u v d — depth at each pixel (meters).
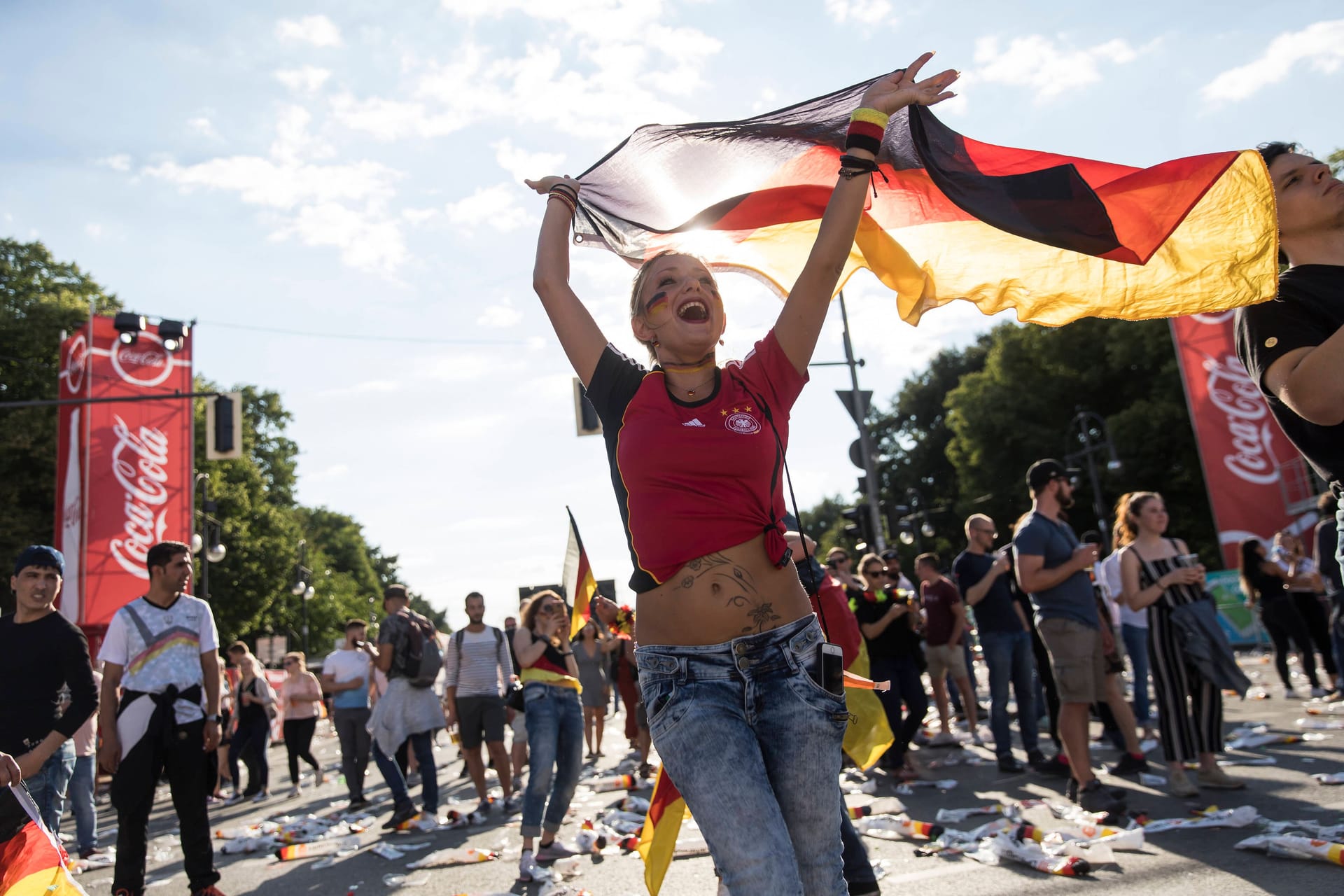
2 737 5.04
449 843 7.68
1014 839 5.48
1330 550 9.79
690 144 3.24
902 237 3.36
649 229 3.31
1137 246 2.91
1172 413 37.81
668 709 2.37
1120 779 7.32
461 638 9.21
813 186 3.36
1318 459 2.71
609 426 2.61
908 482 58.44
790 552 2.49
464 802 10.09
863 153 2.61
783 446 2.55
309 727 13.32
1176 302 2.97
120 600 23.06
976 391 46.06
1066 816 6.08
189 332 24.83
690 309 2.59
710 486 2.42
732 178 3.31
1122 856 5.10
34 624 5.18
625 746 14.62
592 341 2.68
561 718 6.57
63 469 23.69
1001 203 3.03
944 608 10.52
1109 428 37.78
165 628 5.73
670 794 2.82
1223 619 19.95
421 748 8.69
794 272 3.43
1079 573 6.38
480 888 5.97
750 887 2.13
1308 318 2.72
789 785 2.38
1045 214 2.98
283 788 13.97
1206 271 2.91
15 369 34.53
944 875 5.12
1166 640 6.45
